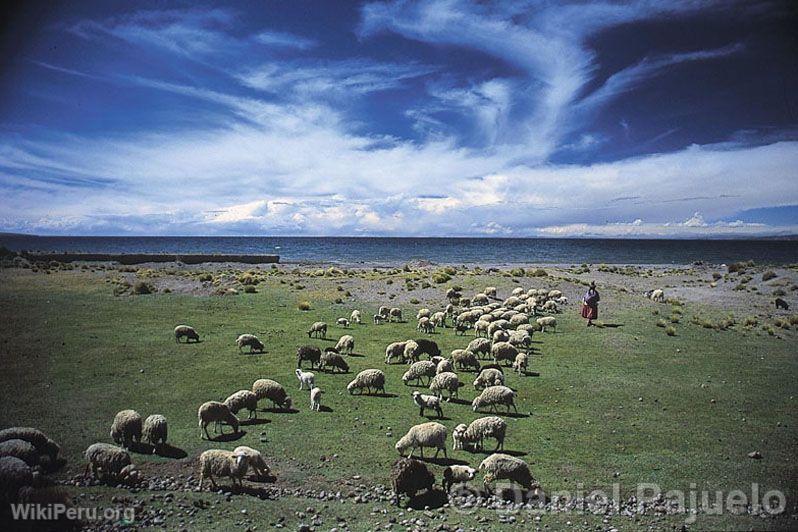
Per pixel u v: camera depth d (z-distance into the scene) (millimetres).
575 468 15898
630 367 28672
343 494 14047
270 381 21062
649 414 21125
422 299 50438
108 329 34750
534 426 19469
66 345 30281
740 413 21453
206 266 87812
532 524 12516
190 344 31453
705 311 47562
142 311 41469
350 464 15922
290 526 12125
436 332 37531
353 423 19422
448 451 17094
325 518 12586
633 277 78562
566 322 41312
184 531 11625
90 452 14484
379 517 12734
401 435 18344
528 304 44844
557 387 24672
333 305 47250
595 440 18172
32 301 43531
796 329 40406
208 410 17688
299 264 102500
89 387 23094
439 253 196375
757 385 25641
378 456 16516
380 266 102312
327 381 24953
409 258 153500
